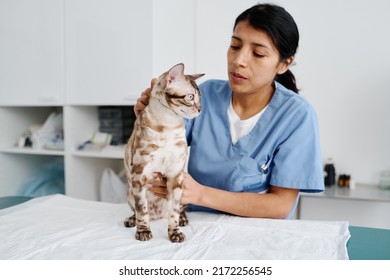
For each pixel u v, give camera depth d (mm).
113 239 766
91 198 1971
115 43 1635
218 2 1856
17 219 898
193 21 1899
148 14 1560
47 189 2039
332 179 1714
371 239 816
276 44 875
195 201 894
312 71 1746
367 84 1685
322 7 1701
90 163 1954
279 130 988
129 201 880
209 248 723
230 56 933
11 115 2055
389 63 1645
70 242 750
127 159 842
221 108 1097
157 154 759
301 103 1006
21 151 1935
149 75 1589
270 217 937
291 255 694
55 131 1996
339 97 1727
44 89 1816
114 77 1659
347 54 1692
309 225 856
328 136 1764
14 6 1826
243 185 1013
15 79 1876
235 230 828
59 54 1760
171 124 752
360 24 1661
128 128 1943
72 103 1769
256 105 1050
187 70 1864
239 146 1025
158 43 1607
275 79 1099
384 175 1676
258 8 887
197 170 1073
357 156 1737
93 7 1658
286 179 953
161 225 865
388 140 1687
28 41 1816
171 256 684
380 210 1730
